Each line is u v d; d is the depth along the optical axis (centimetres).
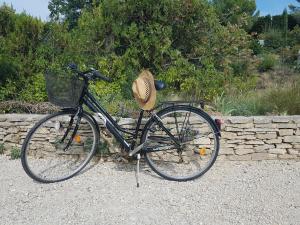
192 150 457
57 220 319
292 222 317
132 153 404
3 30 645
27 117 478
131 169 439
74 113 404
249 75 888
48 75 370
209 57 718
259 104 557
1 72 585
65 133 424
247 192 377
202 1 703
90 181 403
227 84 705
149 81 395
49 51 619
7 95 582
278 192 376
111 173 426
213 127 416
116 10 677
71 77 380
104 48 688
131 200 357
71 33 675
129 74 631
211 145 461
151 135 414
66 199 359
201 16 707
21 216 325
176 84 678
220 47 739
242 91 696
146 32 680
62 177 405
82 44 653
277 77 1027
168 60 694
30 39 618
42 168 432
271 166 450
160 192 377
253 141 466
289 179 410
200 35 729
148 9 677
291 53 1344
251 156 469
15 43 603
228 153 468
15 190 378
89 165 449
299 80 740
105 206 345
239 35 759
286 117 468
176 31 712
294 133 466
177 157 456
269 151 470
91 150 431
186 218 324
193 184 399
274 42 1942
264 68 1161
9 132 485
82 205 347
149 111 406
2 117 481
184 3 678
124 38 678
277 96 570
